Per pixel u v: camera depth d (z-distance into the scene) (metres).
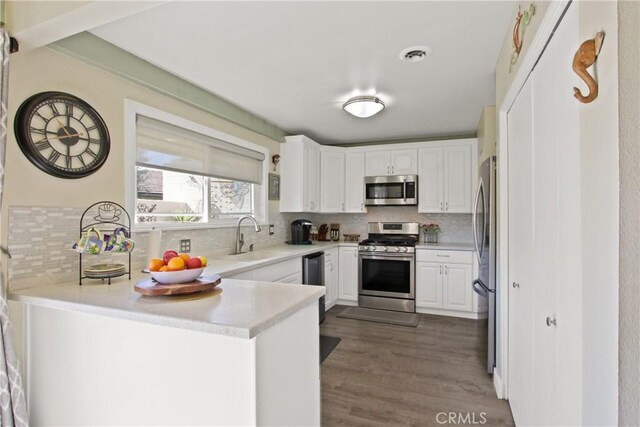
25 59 1.69
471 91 2.89
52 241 1.78
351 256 4.52
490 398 2.25
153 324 1.21
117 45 2.10
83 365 1.42
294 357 1.36
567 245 1.11
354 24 1.89
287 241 4.45
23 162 1.67
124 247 1.81
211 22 1.86
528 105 1.59
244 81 2.68
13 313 1.63
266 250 3.64
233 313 1.20
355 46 2.13
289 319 1.33
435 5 1.71
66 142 1.85
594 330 0.82
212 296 1.44
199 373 1.20
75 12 1.39
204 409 1.20
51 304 1.41
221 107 3.08
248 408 1.12
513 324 2.02
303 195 4.20
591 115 0.84
